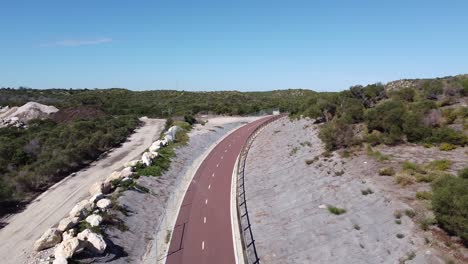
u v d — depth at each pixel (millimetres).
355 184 24422
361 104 40969
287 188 29359
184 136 57031
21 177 36781
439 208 16625
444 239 16016
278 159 38188
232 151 51406
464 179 17797
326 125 41062
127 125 70875
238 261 21125
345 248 18484
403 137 30406
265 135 54094
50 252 21750
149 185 33938
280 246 21078
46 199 34125
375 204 21031
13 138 59188
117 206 26969
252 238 23188
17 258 22562
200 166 44000
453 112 31656
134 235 24656
